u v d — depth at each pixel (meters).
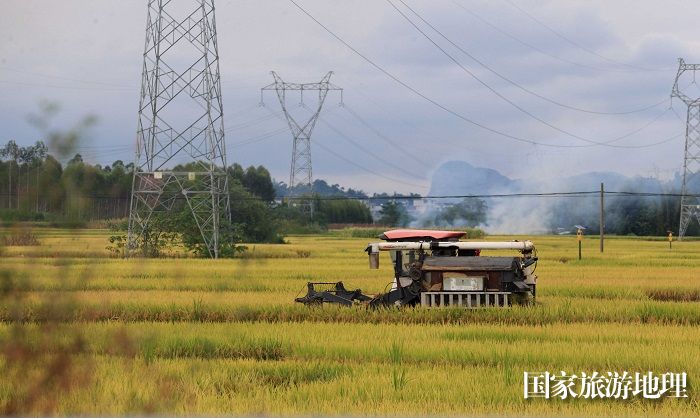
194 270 123.00
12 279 31.50
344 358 52.44
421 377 45.25
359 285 98.81
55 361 33.78
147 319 73.31
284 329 62.44
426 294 71.69
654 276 113.81
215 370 47.06
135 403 38.81
